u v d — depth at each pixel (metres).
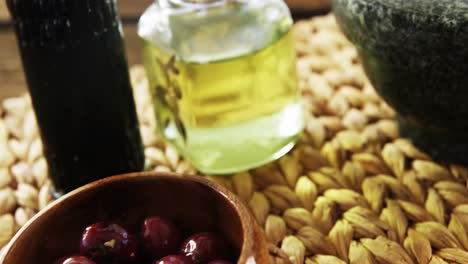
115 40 0.45
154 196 0.40
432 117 0.43
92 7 0.43
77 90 0.44
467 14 0.38
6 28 0.69
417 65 0.41
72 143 0.45
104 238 0.38
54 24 0.42
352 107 0.52
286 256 0.42
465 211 0.43
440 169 0.46
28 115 0.55
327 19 0.62
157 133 0.52
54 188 0.47
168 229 0.39
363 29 0.42
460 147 0.45
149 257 0.40
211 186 0.38
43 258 0.39
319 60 0.57
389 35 0.40
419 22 0.39
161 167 0.49
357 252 0.42
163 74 0.47
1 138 0.53
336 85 0.54
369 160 0.47
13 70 0.63
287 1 0.67
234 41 0.45
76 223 0.39
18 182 0.49
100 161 0.46
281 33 0.46
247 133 0.47
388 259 0.41
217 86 0.45
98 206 0.40
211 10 0.45
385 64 0.42
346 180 0.46
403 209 0.44
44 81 0.44
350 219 0.43
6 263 0.36
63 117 0.44
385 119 0.50
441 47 0.39
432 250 0.42
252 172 0.48
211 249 0.38
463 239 0.42
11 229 0.45
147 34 0.47
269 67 0.46
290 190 0.46
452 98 0.41
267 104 0.47
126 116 0.46
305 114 0.52
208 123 0.46
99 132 0.45
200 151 0.47
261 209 0.45
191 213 0.40
